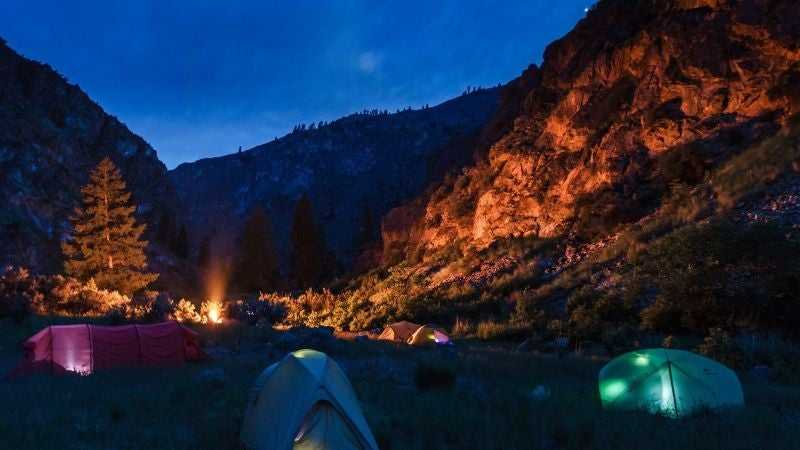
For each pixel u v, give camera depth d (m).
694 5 39.25
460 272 42.31
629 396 10.52
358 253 96.25
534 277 34.38
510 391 12.19
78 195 77.94
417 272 48.12
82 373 15.66
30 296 31.69
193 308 35.62
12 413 10.06
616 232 34.09
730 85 34.94
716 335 17.55
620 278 27.66
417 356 19.30
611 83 43.56
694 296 21.81
